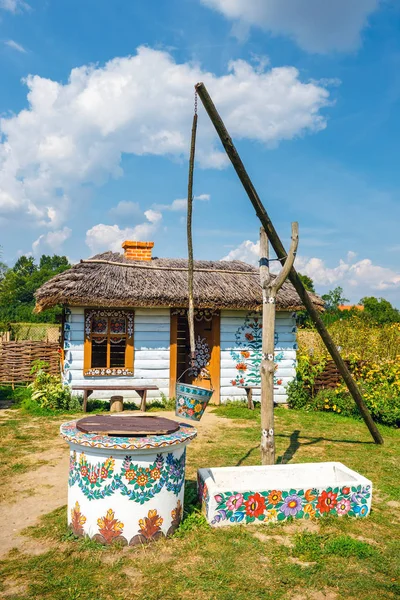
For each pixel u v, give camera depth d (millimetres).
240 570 4125
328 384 12609
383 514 5488
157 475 4508
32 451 7699
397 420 10359
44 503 5566
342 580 4008
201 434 9219
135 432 4590
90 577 3941
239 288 12688
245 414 11250
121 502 4398
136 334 12016
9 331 17266
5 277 29203
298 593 3818
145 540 4469
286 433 9586
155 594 3725
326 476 6020
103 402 11516
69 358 11539
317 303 12867
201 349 13289
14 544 4547
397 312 28344
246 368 12820
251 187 5707
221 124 5305
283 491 5125
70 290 11055
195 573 4043
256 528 4945
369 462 7527
